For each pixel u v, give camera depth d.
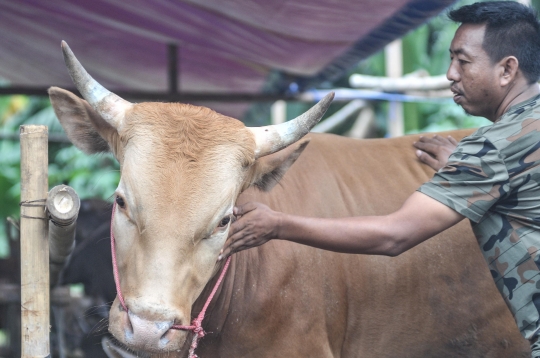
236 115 9.70
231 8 5.11
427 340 3.39
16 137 8.69
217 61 6.93
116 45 6.56
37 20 5.91
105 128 2.78
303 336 3.05
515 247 2.57
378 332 3.32
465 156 2.57
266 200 3.15
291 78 7.18
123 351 3.18
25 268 2.53
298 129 2.69
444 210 2.55
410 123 8.91
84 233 5.62
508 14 2.73
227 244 2.60
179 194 2.41
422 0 4.61
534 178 2.52
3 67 7.38
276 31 5.59
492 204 2.55
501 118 2.63
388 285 3.29
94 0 5.26
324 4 4.80
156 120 2.55
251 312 3.00
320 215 3.25
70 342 5.47
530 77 2.77
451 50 2.88
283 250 3.05
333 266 3.17
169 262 2.38
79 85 2.65
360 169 3.50
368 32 5.45
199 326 2.62
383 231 2.53
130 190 2.46
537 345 2.52
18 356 5.14
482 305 3.40
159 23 5.72
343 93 7.35
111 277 5.47
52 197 2.47
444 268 3.37
